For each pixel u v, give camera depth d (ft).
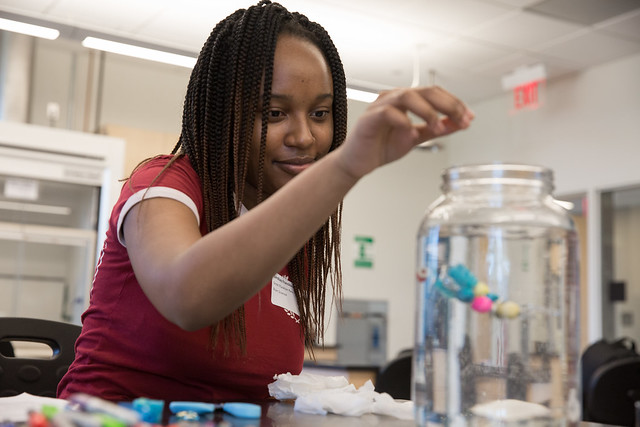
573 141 21.30
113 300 3.51
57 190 15.07
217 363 3.56
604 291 20.57
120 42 9.08
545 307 2.53
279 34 3.72
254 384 3.74
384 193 24.98
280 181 3.78
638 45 18.85
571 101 21.44
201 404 2.86
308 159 3.74
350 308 23.94
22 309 15.06
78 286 15.03
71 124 20.49
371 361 24.00
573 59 20.06
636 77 19.71
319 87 3.71
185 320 2.60
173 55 9.45
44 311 15.26
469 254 2.54
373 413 3.19
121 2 15.57
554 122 21.91
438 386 2.53
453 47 18.75
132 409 2.56
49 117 19.60
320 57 3.78
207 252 2.49
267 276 2.53
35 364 4.67
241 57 3.64
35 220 14.82
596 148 20.62
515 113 23.21
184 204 3.10
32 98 19.77
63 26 8.90
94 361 3.53
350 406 3.07
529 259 2.55
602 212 20.67
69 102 20.53
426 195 25.71
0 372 4.57
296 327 4.03
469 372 2.47
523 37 18.12
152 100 21.62
